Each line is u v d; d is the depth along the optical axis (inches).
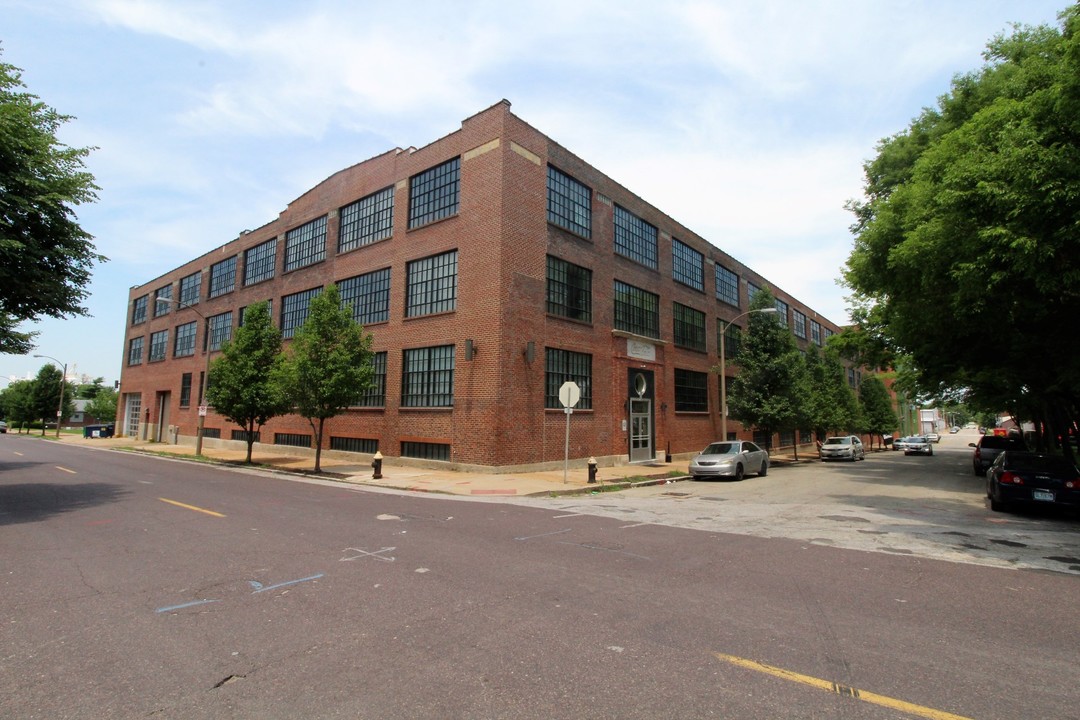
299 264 1211.9
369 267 1009.5
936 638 191.5
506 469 781.3
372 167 1036.5
